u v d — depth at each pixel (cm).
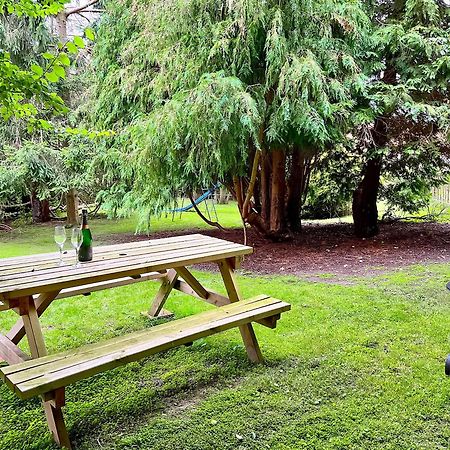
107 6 634
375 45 520
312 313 315
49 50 749
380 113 531
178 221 874
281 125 464
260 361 239
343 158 689
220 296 280
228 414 190
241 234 698
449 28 564
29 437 176
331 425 180
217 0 463
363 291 370
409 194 726
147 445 171
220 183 616
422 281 400
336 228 748
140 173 512
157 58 500
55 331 288
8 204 869
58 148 768
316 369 230
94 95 666
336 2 473
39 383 154
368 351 250
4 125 714
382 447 166
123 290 385
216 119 426
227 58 464
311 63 437
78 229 231
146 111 574
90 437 177
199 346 263
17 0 240
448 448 165
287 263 503
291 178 670
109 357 175
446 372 180
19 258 243
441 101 561
